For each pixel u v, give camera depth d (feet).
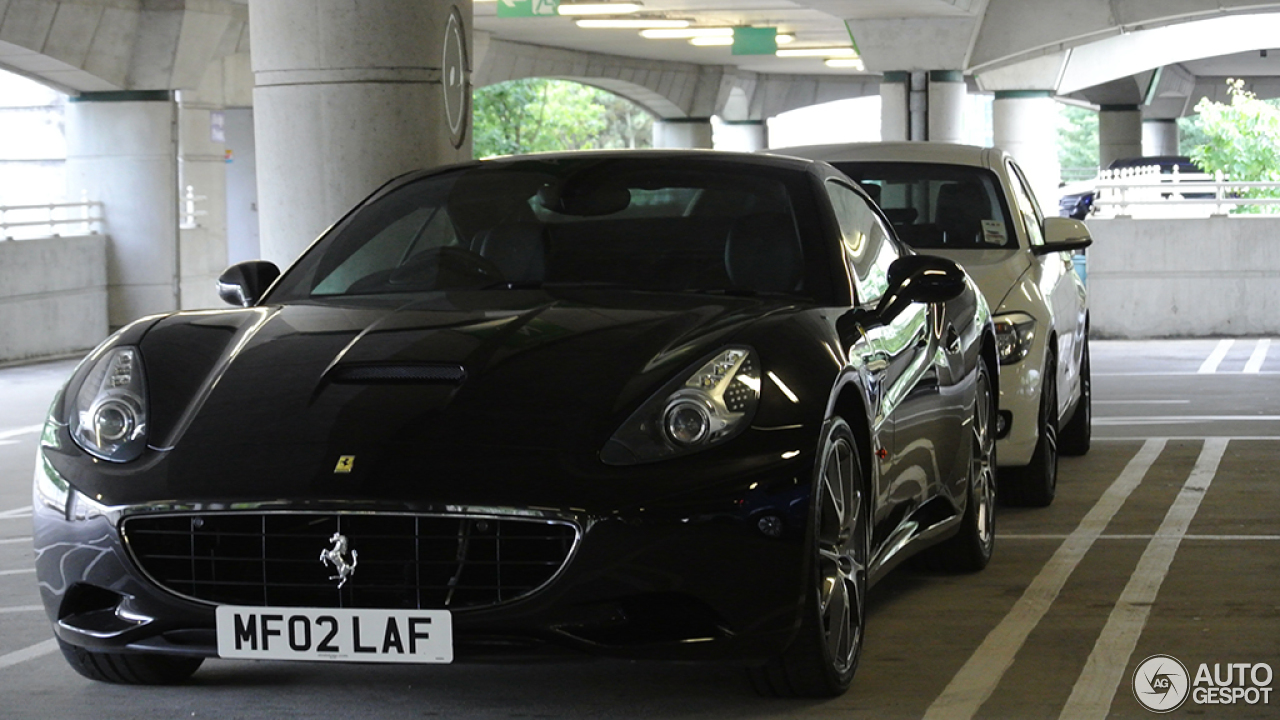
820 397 12.41
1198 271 60.90
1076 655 14.93
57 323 62.08
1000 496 24.38
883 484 14.60
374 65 28.14
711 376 12.26
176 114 71.26
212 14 71.05
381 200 16.37
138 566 11.91
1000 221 25.57
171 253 70.79
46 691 13.79
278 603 11.75
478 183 16.21
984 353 19.72
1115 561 19.88
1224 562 19.69
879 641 15.56
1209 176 71.26
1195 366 49.70
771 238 14.94
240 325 14.02
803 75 156.46
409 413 12.05
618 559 11.39
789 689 13.02
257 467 11.77
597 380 12.31
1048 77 107.76
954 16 77.15
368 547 11.62
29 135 99.50
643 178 15.90
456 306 13.96
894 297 15.30
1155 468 28.76
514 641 11.53
